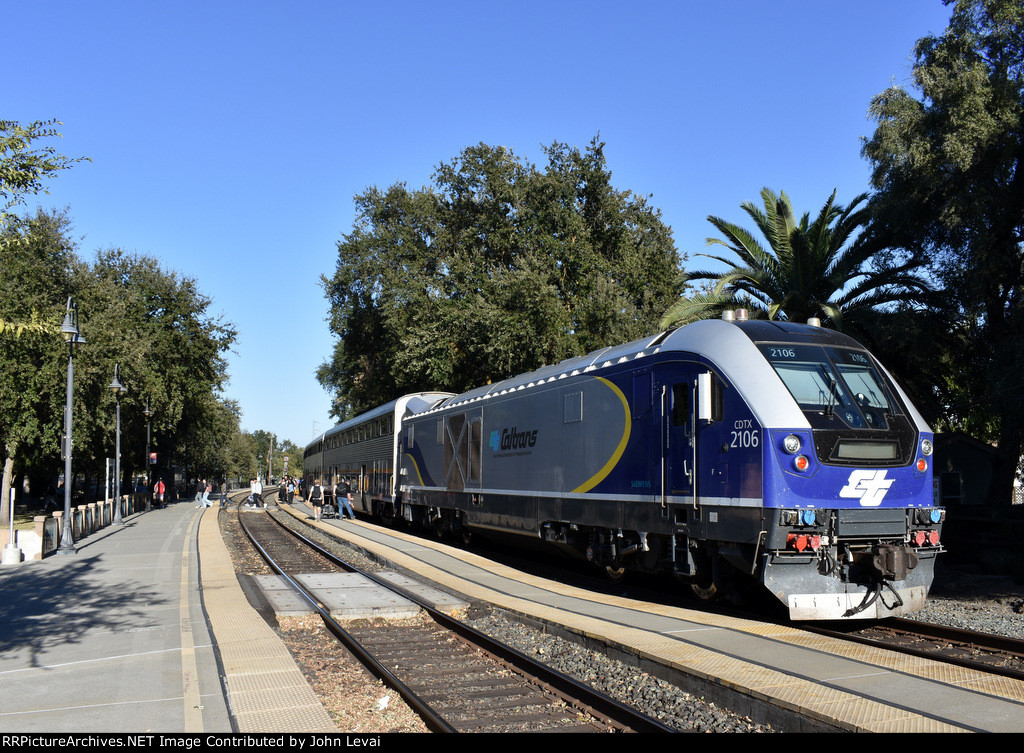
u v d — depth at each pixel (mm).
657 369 11422
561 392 14391
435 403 23188
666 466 11016
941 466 21094
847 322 19359
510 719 6617
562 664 8391
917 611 10070
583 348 28516
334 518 32969
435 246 39969
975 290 16531
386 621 11023
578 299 30781
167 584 13555
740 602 10414
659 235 36312
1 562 16438
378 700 7074
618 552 12539
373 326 41938
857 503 9211
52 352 29969
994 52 16203
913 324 17984
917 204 16828
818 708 5848
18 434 30047
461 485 19312
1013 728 5410
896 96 16734
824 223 20156
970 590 13039
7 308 28234
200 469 70625
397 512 25656
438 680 7914
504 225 34094
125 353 33844
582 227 32250
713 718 6418
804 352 10031
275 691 6973
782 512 8930
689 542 10492
